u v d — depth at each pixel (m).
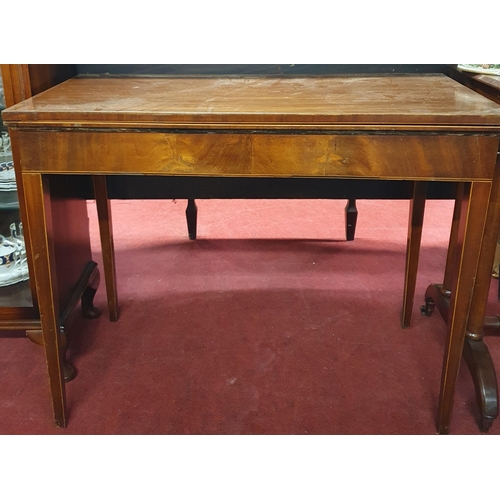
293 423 1.39
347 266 2.20
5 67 1.33
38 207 1.19
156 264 2.21
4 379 1.55
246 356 1.64
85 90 1.36
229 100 1.24
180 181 1.91
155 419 1.40
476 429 1.39
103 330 1.77
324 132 1.10
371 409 1.44
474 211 1.16
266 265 2.21
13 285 1.59
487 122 1.07
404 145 1.10
